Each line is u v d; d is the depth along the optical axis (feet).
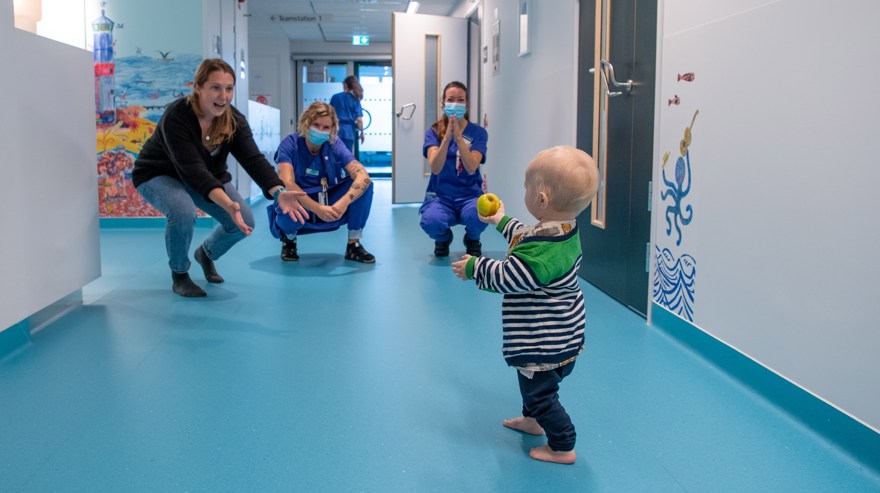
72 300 10.44
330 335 8.95
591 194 5.24
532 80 15.83
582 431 6.10
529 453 5.68
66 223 9.57
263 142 27.37
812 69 6.01
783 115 6.43
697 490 5.11
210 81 9.45
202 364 7.79
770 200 6.67
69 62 9.69
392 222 20.10
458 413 6.51
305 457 5.60
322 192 13.35
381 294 11.16
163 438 5.91
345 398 6.85
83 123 10.15
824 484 5.19
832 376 5.84
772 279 6.66
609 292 11.24
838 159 5.71
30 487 5.08
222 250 11.68
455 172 13.85
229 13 21.33
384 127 45.27
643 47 9.66
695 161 8.16
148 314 9.86
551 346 5.23
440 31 24.08
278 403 6.70
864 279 5.44
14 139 8.16
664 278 9.09
